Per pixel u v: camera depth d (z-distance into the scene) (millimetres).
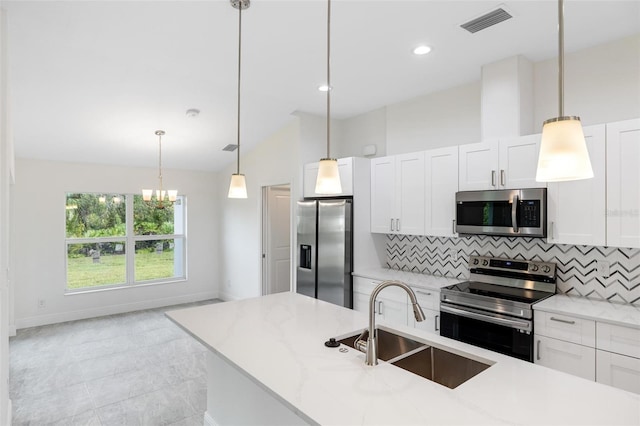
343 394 1396
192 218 6168
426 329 3352
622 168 2477
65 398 3025
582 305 2643
